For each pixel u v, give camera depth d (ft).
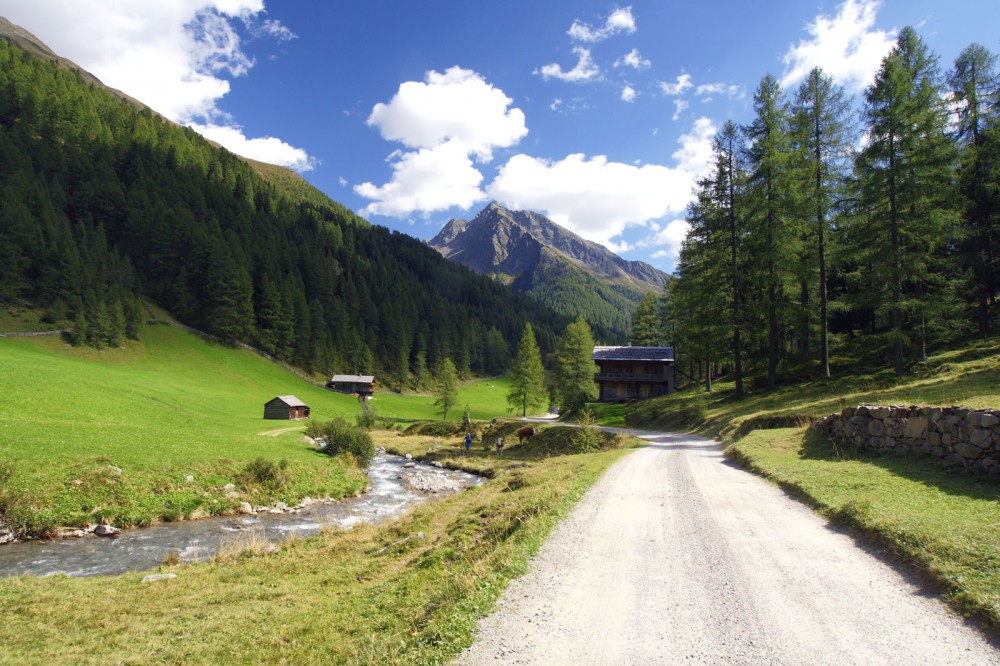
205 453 98.89
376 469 135.74
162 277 410.52
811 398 99.09
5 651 28.53
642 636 20.02
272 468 95.25
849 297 113.19
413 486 110.01
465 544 43.80
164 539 65.67
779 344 155.02
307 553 54.13
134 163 552.00
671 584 25.25
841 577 25.54
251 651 27.20
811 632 19.86
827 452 60.70
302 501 90.84
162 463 88.07
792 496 45.19
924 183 93.86
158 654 27.61
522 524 39.58
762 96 115.85
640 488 50.67
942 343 117.39
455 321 589.73
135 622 33.37
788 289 123.44
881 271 97.19
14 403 130.82
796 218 113.60
